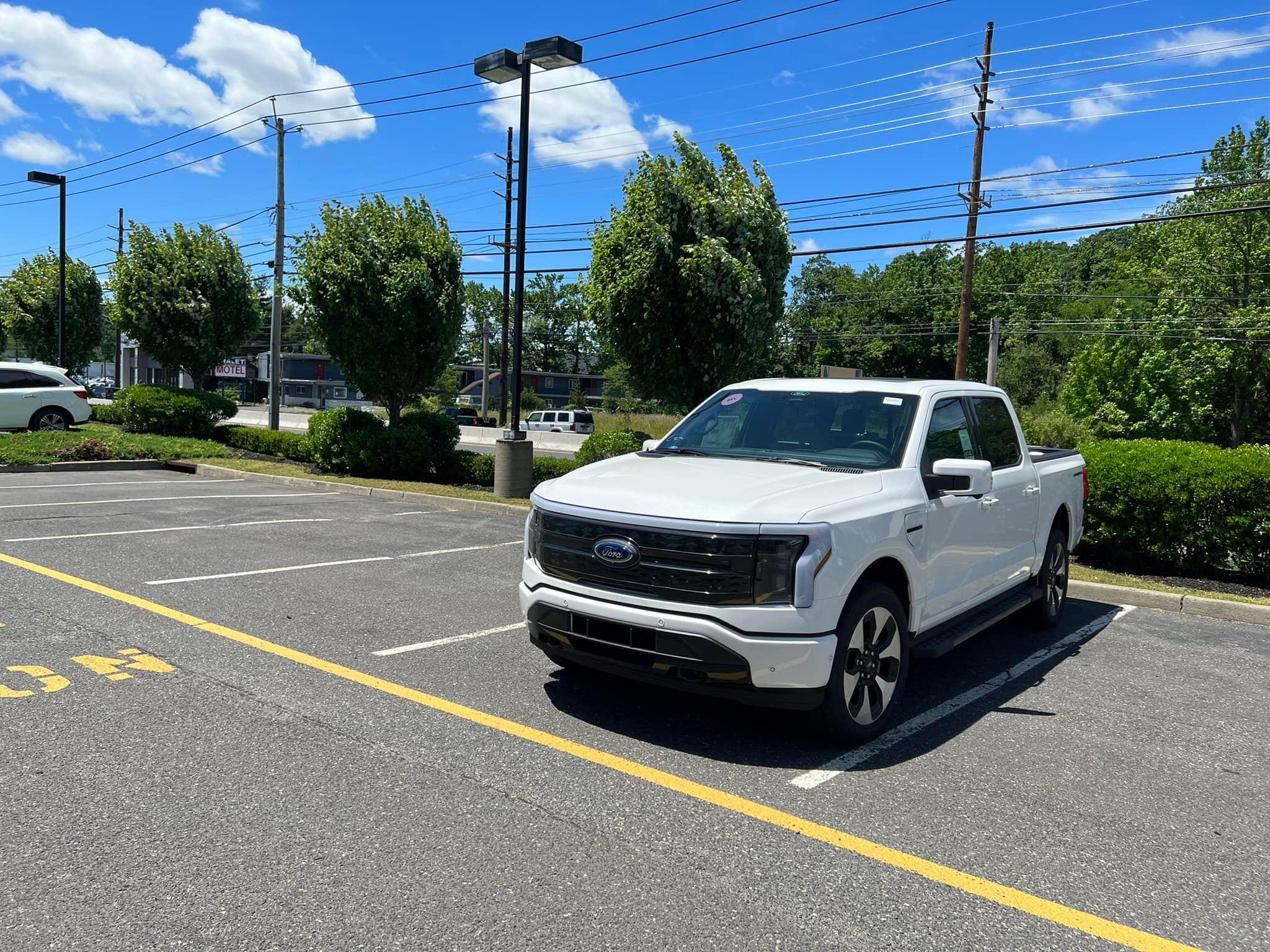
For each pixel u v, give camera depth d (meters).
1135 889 3.23
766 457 5.33
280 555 8.82
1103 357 48.22
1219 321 43.88
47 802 3.55
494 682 5.24
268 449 19.94
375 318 16.02
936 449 5.33
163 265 22.69
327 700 4.82
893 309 74.69
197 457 17.66
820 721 4.36
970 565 5.51
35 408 20.94
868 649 4.59
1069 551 7.38
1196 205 44.66
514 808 3.66
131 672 5.13
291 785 3.78
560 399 102.75
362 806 3.62
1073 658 6.36
